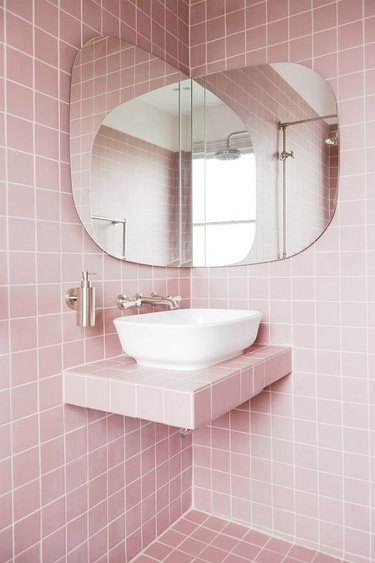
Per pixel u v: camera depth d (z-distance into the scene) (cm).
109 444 180
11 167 140
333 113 191
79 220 166
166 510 215
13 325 141
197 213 226
